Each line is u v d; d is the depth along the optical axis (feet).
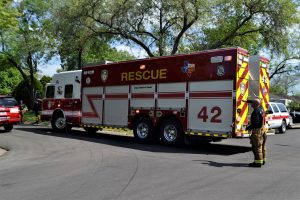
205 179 28.37
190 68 46.37
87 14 87.81
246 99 43.45
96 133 68.54
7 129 68.85
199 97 45.29
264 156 35.27
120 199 22.77
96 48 99.86
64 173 30.94
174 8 84.48
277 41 93.66
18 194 24.34
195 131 45.52
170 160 37.19
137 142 53.21
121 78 55.36
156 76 50.29
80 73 63.21
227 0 93.15
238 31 103.04
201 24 90.63
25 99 142.31
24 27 117.39
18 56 122.42
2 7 50.57
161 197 23.18
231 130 42.22
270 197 23.20
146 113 51.31
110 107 57.00
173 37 95.09
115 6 85.92
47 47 120.06
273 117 78.69
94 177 29.17
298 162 37.17
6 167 34.47
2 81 175.83
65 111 65.82
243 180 28.07
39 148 47.14
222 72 43.27
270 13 91.61
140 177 29.07
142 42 96.02
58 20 91.81
